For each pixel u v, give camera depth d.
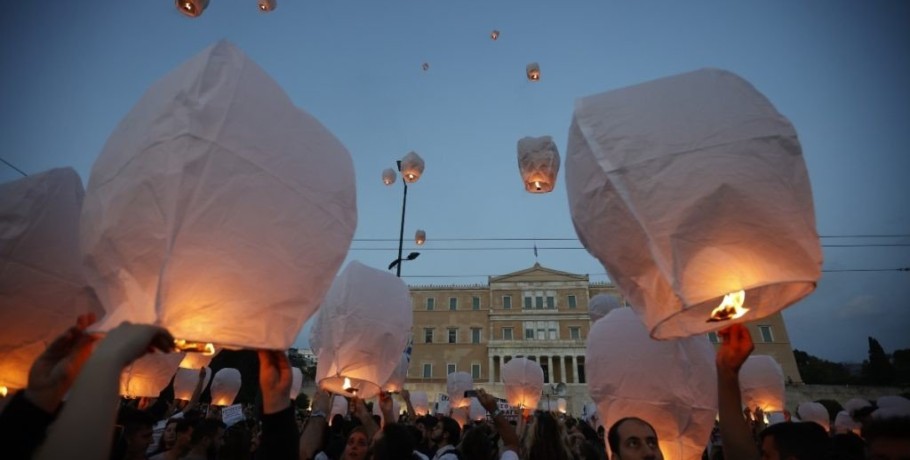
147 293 1.02
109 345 0.82
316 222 1.26
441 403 14.73
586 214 1.48
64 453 0.68
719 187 1.26
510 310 47.91
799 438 1.67
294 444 1.43
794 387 28.75
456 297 48.66
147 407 4.46
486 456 3.14
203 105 1.13
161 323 0.98
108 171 1.14
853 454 2.60
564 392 38.19
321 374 2.66
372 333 2.67
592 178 1.44
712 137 1.32
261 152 1.18
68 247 1.47
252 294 1.09
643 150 1.37
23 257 1.39
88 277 1.12
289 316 1.17
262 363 1.51
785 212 1.26
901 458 1.57
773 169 1.28
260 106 1.23
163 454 3.43
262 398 1.48
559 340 45.62
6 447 0.96
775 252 1.25
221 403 5.89
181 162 1.06
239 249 1.08
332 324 2.69
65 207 1.50
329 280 1.31
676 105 1.40
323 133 1.40
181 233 1.02
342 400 6.15
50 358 1.09
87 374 0.77
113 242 1.05
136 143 1.12
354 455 3.02
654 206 1.31
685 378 2.04
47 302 1.41
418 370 45.31
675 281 1.27
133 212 1.04
